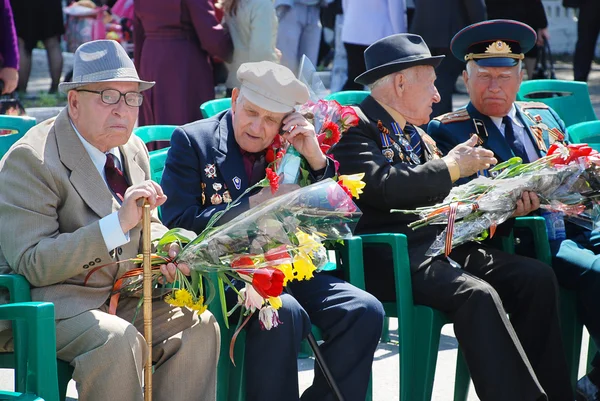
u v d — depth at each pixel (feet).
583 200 31.86
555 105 42.91
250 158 28.43
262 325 25.38
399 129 31.83
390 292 30.63
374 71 31.55
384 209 30.94
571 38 130.82
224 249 24.02
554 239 34.42
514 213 31.12
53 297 24.02
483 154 30.94
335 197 24.85
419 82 31.65
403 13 61.82
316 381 27.43
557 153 31.65
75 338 23.29
